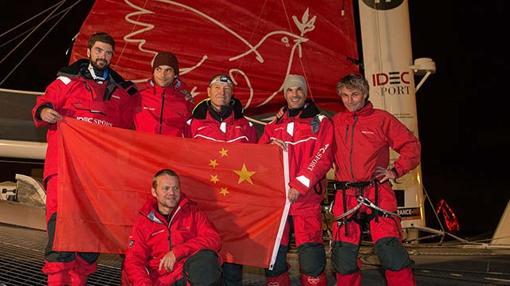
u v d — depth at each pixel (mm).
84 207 4547
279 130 4820
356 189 4441
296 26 7219
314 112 4773
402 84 7688
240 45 7207
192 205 4453
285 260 4797
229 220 4770
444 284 5227
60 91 4590
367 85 4570
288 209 4699
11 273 5281
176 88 5074
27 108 7391
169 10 7176
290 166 4723
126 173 4672
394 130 4496
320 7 7219
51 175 4590
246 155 4793
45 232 7488
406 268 4301
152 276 4367
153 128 4930
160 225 4340
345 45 7270
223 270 4809
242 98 7230
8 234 7105
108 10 7105
